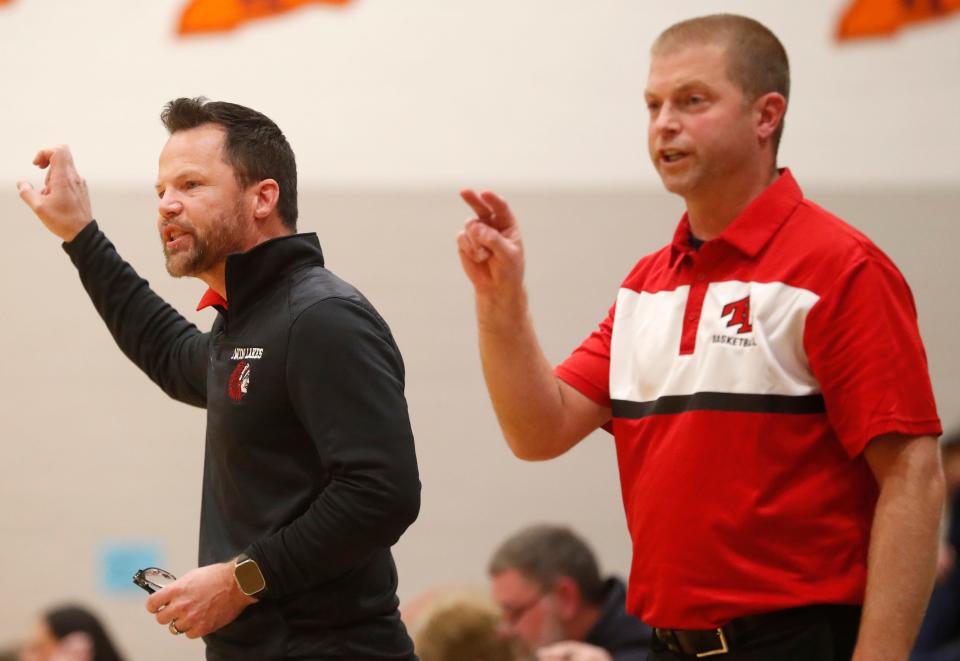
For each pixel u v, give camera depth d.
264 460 6.27
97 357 15.18
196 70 15.38
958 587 13.29
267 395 6.21
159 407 15.23
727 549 5.74
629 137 15.58
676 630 5.89
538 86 15.58
